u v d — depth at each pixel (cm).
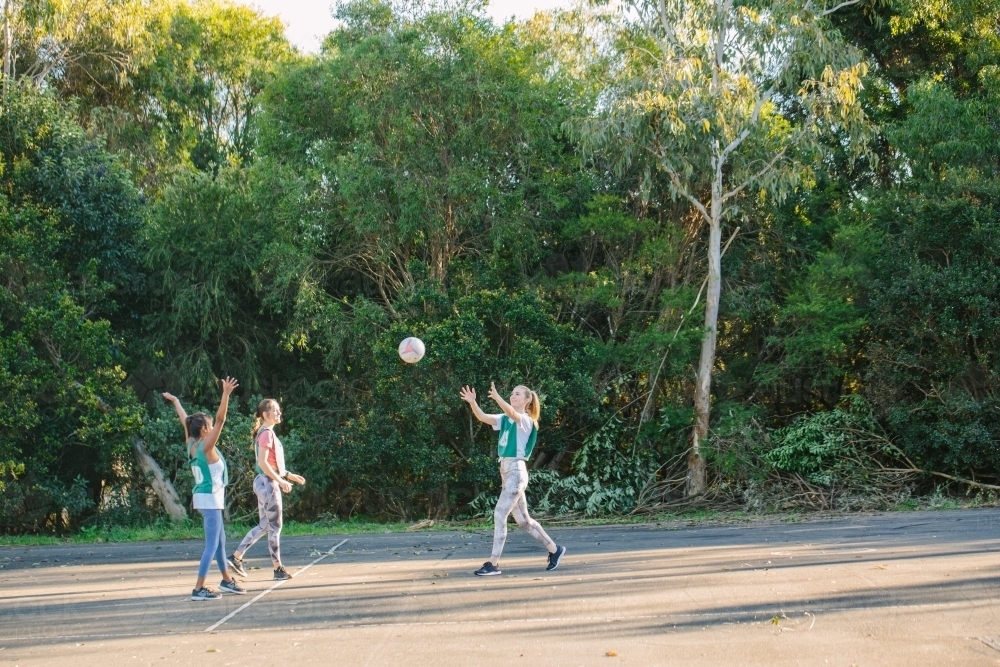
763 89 2397
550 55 2606
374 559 1188
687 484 2236
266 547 1392
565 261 2634
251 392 2580
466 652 645
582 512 2159
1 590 1017
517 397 1000
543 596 848
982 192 2173
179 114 3188
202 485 890
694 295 2394
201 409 2341
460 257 2519
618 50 2470
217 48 3378
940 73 2708
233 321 2555
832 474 2048
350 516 2373
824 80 2203
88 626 782
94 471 2338
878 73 2827
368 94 2352
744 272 2545
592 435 2247
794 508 2039
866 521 1636
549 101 2388
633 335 2350
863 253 2261
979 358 2098
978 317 2053
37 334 2070
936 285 2083
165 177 2886
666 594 845
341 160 2266
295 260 2344
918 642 649
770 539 1345
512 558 1156
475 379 2122
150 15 3030
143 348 2436
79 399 2045
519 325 2189
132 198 2423
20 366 2003
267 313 2600
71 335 2069
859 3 2709
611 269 2519
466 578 974
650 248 2359
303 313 2372
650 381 2398
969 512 1736
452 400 2119
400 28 2427
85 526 2220
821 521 1697
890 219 2325
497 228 2320
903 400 2144
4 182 2233
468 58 2331
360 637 702
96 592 969
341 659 637
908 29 2617
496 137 2417
